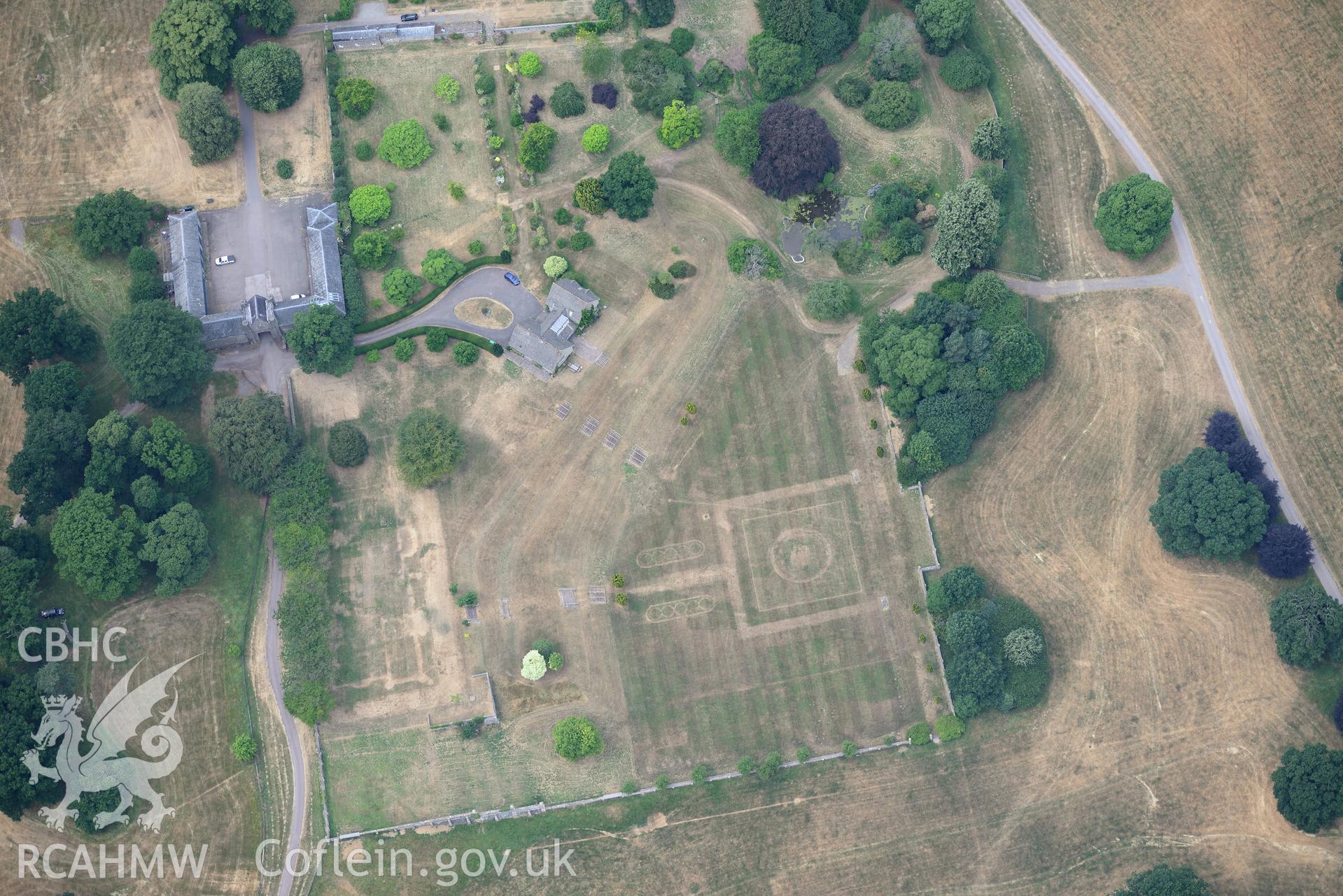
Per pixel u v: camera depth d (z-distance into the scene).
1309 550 192.38
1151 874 182.62
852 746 193.50
